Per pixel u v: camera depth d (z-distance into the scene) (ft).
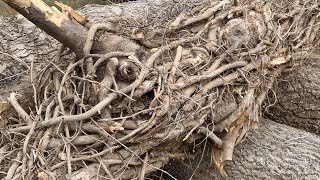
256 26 8.48
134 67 6.96
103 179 6.63
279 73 8.85
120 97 6.81
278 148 8.31
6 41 9.09
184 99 7.01
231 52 7.75
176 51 7.50
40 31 9.36
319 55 10.71
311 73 10.15
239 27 8.24
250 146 8.43
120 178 6.75
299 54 9.17
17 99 7.52
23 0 6.70
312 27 9.66
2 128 7.03
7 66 8.34
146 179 8.00
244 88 7.80
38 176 6.26
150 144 6.88
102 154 6.61
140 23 9.07
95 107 6.60
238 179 8.13
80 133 6.71
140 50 7.50
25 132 6.86
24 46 8.98
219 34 8.02
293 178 7.77
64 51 7.97
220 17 8.30
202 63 7.55
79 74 7.30
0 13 14.56
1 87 7.94
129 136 6.66
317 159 7.93
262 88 8.17
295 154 8.11
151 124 6.72
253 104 7.91
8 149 6.81
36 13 6.84
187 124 7.04
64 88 7.03
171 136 6.88
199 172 8.38
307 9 9.57
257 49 8.08
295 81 10.12
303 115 10.13
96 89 6.86
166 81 7.04
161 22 8.96
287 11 9.39
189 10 9.06
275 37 8.56
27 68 8.34
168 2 11.28
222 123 7.52
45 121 6.57
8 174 6.36
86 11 11.19
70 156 6.52
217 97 7.39
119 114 6.96
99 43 7.30
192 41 7.83
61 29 7.02
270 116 10.46
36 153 6.44
